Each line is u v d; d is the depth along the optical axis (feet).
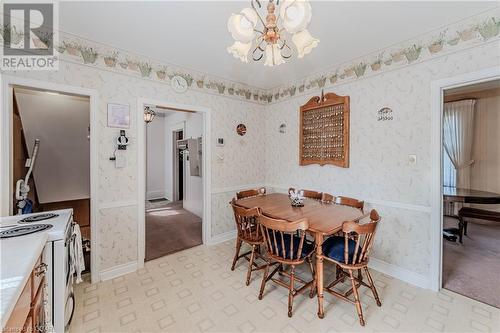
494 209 13.20
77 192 11.16
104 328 5.48
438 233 6.88
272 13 4.57
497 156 12.57
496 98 12.52
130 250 8.19
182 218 14.83
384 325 5.57
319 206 7.91
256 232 7.66
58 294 4.77
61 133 9.39
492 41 5.83
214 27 6.63
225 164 11.09
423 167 7.11
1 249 3.92
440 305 6.28
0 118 5.95
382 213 8.09
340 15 6.06
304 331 5.40
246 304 6.37
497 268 8.31
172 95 9.17
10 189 6.27
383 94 7.98
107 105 7.64
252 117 12.12
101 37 7.13
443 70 6.64
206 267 8.48
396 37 7.20
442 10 5.86
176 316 5.90
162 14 5.99
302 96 10.78
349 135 8.98
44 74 6.54
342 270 7.26
